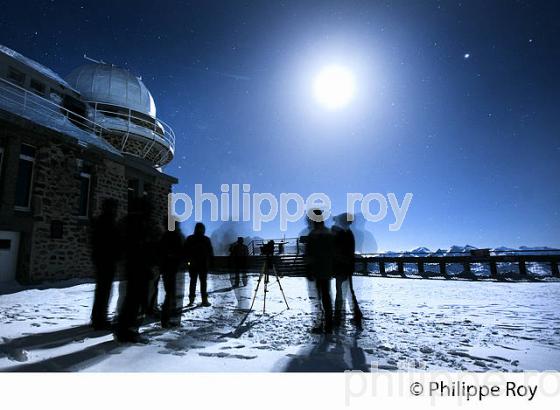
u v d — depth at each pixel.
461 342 3.73
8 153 9.17
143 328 4.26
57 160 10.55
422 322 4.98
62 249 10.46
